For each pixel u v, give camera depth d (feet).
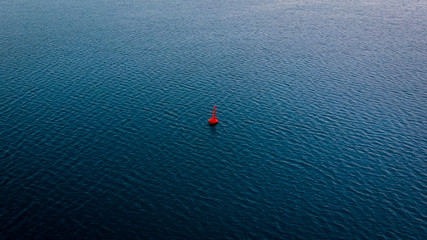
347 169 200.54
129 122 242.99
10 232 157.89
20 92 283.18
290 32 440.45
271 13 528.22
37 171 195.62
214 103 269.03
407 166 203.21
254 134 232.12
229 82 303.27
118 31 438.81
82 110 257.34
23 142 220.23
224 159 208.33
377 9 557.33
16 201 174.70
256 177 194.18
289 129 237.86
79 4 582.76
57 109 258.37
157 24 468.34
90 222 164.14
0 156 206.80
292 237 158.51
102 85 295.48
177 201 177.17
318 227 163.63
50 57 355.15
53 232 158.51
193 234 159.12
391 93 288.10
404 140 226.99
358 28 458.50
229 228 162.50
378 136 230.89
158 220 165.99
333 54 369.91
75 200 176.45
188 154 212.02
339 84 302.86
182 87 293.02
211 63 342.85
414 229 162.81
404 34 435.12
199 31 440.04
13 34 425.69
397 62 350.64
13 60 346.95
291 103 270.67
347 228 163.22
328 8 563.07
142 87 292.40
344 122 246.47
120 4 581.53
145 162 204.44
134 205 174.19
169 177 193.36
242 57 358.84
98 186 185.78
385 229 162.81
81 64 337.93
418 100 277.03
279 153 213.87
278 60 352.28
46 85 295.07
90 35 423.64
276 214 170.40
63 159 205.57
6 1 606.96
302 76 317.22
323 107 265.54
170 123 242.58
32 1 606.55
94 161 204.44
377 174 196.75
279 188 186.39
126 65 335.88
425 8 562.66
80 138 224.94
